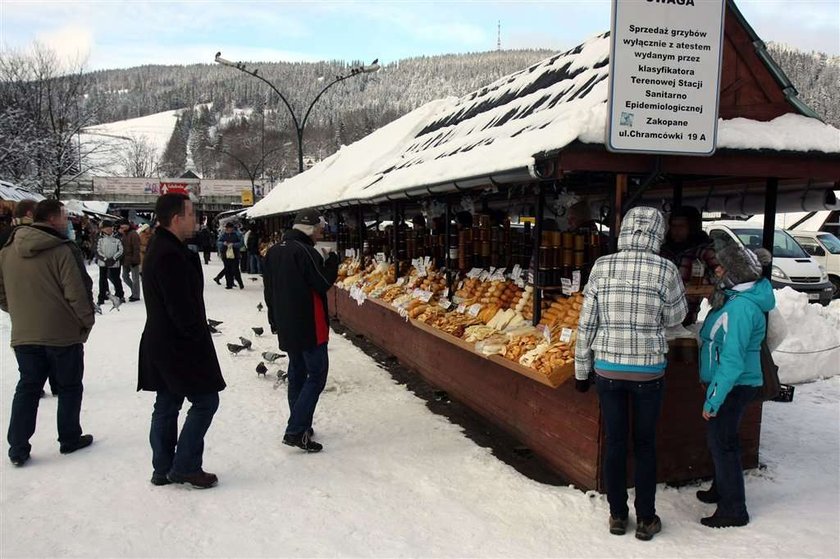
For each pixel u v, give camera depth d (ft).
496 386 17.44
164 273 12.17
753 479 13.85
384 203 26.45
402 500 12.73
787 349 23.54
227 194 194.70
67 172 116.67
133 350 27.99
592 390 12.94
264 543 10.95
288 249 15.43
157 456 13.34
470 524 11.67
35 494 12.89
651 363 10.62
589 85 14.53
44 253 14.19
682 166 12.00
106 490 13.12
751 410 14.17
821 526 11.42
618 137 11.09
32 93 114.01
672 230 14.20
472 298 19.07
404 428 17.48
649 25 11.11
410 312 21.02
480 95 26.68
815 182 15.11
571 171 11.46
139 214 190.70
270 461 14.93
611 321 10.80
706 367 11.68
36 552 10.56
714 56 11.51
